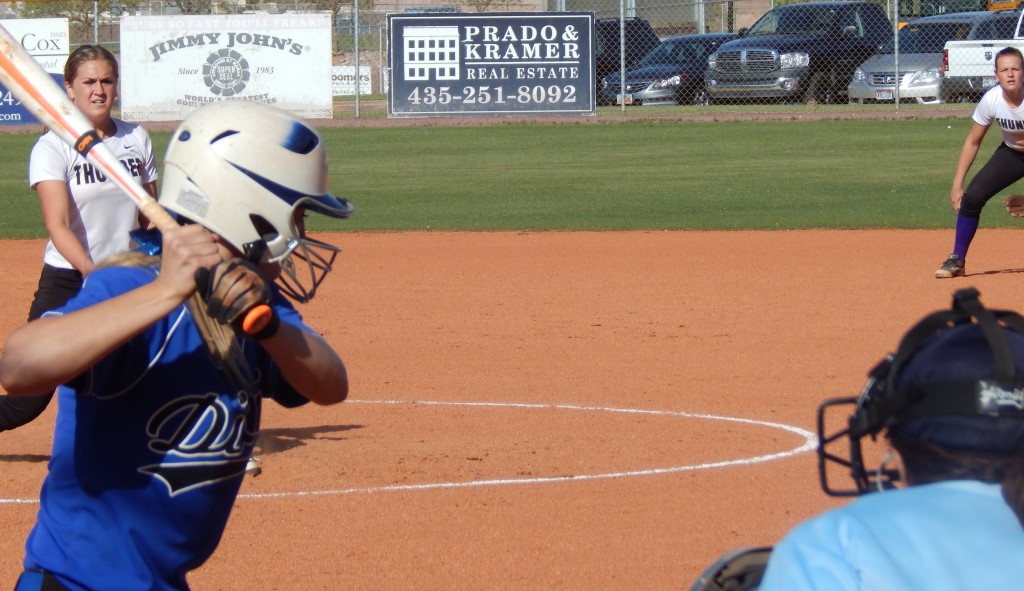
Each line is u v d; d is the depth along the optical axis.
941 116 44.38
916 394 3.31
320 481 10.73
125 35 43.16
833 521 3.30
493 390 13.96
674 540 9.23
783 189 31.08
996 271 20.64
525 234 25.48
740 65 49.28
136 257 4.92
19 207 29.61
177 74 43.50
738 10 70.12
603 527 9.52
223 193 4.85
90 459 4.91
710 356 15.41
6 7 62.28
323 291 19.91
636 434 12.10
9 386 4.51
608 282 20.45
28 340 4.43
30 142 42.53
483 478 10.77
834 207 28.11
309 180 5.00
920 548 3.18
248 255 4.92
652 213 27.83
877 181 32.03
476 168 36.12
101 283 4.79
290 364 4.88
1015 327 3.41
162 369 4.85
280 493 10.40
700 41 52.47
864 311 17.84
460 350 15.97
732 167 35.25
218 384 4.96
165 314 4.45
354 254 23.34
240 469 5.20
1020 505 3.26
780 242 24.02
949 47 45.84
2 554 8.98
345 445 11.84
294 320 5.07
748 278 20.58
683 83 51.28
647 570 8.66
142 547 4.99
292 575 8.64
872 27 49.19
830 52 48.78
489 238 25.03
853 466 3.88
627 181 33.09
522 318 17.84
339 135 43.69
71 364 4.41
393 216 27.97
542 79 45.78
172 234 4.47
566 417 12.77
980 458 3.24
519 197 30.73
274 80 44.56
